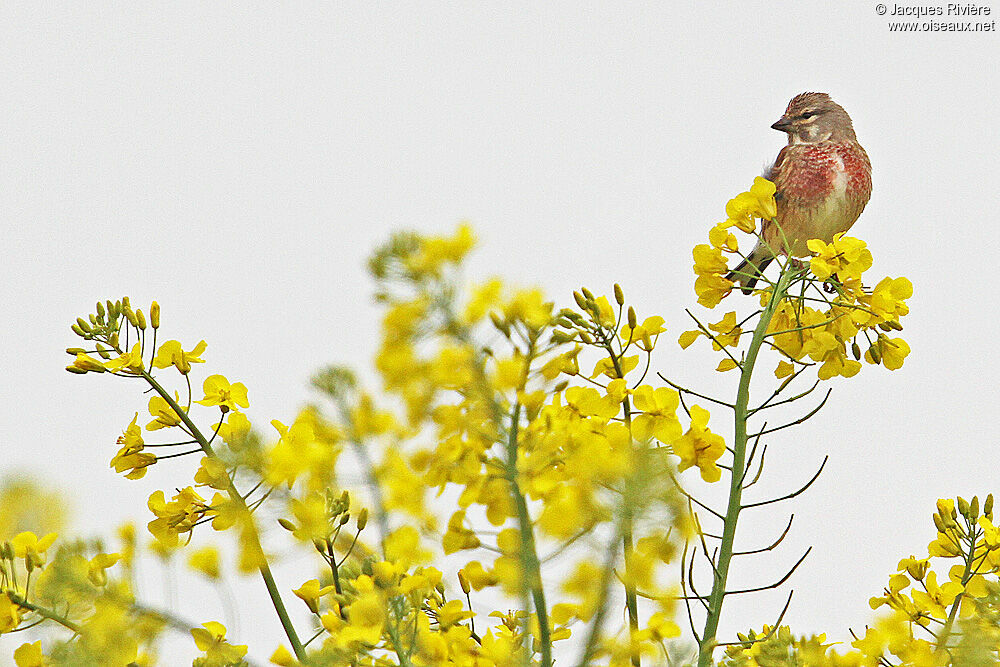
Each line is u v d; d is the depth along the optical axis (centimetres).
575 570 326
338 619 388
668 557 330
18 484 412
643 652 366
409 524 376
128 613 393
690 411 416
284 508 371
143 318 450
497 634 447
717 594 445
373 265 326
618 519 315
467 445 357
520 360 351
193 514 417
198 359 452
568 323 427
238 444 368
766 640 445
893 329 508
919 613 499
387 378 330
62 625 404
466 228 328
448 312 325
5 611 397
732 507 458
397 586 380
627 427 427
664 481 319
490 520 368
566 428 366
